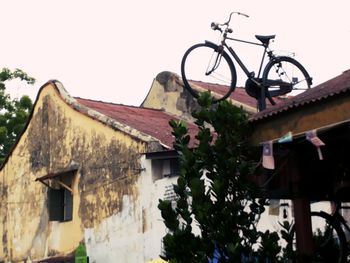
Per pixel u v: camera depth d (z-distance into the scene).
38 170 18.09
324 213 7.99
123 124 15.12
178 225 6.17
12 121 25.75
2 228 19.23
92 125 16.16
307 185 6.42
